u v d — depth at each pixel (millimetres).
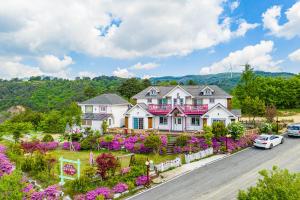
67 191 23234
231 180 24891
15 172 17844
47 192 20203
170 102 51656
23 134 53312
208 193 22297
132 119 51656
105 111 55750
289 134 41750
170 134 44031
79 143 41781
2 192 16078
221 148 34812
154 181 25719
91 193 21672
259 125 48219
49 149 41469
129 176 25109
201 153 32875
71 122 52094
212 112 46250
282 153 32969
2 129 56844
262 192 12203
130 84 95875
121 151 38812
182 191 23047
